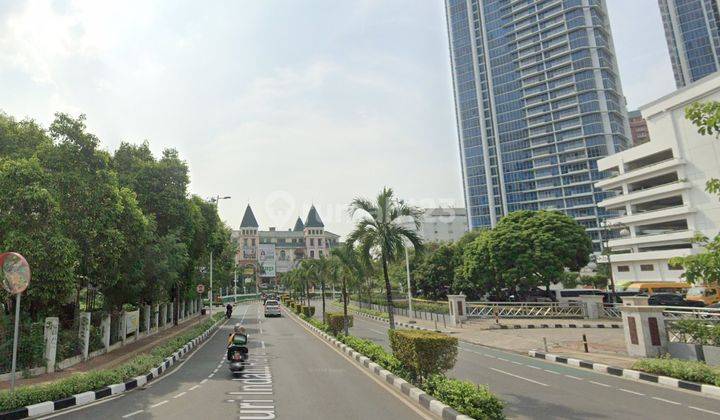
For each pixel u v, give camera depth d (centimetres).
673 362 1316
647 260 5372
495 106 11856
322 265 3322
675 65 14075
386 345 2253
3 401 916
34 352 1443
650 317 1664
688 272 971
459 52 13000
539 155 10975
